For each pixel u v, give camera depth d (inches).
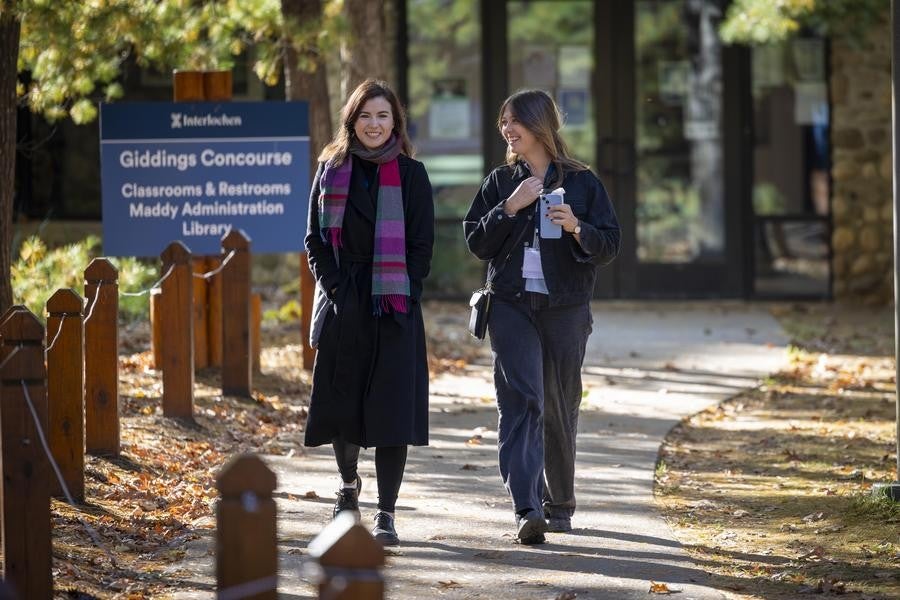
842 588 399.9
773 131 1163.9
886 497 505.7
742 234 1169.4
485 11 1164.5
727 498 532.7
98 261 534.3
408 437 427.5
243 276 681.0
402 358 428.8
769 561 435.8
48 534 346.3
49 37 709.9
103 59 787.4
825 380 822.5
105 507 475.2
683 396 767.1
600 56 1165.7
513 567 415.2
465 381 804.6
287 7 811.4
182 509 480.4
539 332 439.5
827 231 1165.7
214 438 609.9
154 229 737.0
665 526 475.5
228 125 737.0
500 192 443.2
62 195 1180.5
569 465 455.2
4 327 345.4
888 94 1146.7
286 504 498.0
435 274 1187.3
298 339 888.9
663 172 1173.7
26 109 1151.6
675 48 1162.0
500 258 438.6
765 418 714.2
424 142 1181.1
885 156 1152.8
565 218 424.8
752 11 924.0
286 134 742.5
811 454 620.7
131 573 401.7
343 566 221.9
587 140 1176.2
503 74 1169.4
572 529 466.9
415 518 478.6
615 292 1181.7
